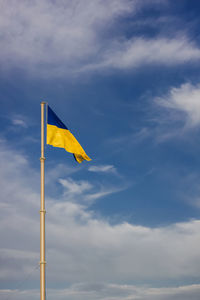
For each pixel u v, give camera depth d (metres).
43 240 25.41
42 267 24.73
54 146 28.91
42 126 28.66
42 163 27.45
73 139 29.86
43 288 24.27
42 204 26.25
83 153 30.00
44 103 29.39
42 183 26.88
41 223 25.78
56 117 29.70
